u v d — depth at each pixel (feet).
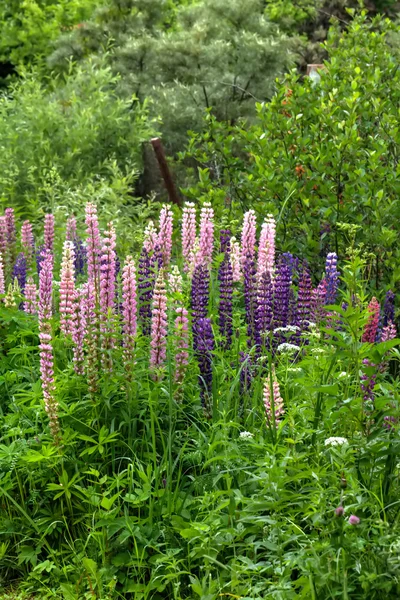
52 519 14.75
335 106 24.12
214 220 23.85
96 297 16.33
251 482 14.17
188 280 20.43
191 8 47.39
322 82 25.48
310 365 16.31
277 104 24.91
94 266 16.71
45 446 15.03
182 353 15.84
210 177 36.70
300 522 13.29
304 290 18.54
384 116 23.70
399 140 22.80
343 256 22.40
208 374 15.60
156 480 14.11
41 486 15.16
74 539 14.76
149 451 15.42
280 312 17.97
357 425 13.70
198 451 14.80
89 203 16.72
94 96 39.70
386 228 20.90
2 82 55.77
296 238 23.29
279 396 15.40
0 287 19.70
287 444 14.60
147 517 14.33
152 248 20.48
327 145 23.03
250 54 40.81
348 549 11.27
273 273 18.93
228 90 40.60
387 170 22.11
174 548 13.69
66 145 37.17
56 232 27.73
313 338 17.43
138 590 13.25
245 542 13.14
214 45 41.47
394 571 10.82
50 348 14.67
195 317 17.02
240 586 12.34
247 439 14.02
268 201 23.75
